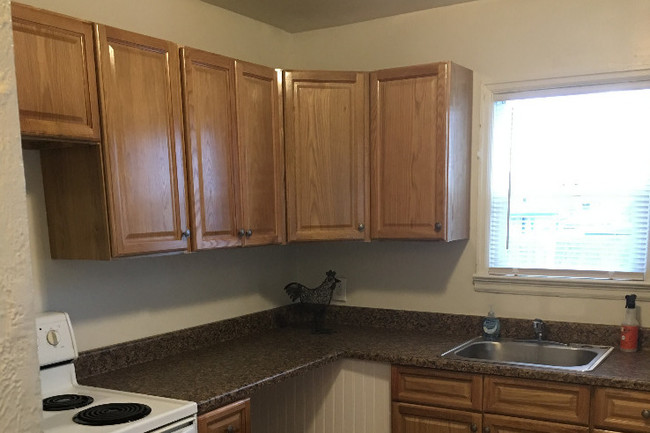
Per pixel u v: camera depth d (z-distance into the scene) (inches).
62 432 58.5
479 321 105.0
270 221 96.7
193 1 97.9
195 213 81.7
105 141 68.3
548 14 96.5
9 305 16.9
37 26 60.6
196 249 82.3
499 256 104.7
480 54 102.9
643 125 91.5
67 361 74.2
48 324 71.9
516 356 98.5
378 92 99.2
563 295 97.8
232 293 108.0
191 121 80.6
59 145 69.4
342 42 117.5
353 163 101.2
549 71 97.2
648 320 91.4
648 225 91.5
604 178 95.0
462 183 101.2
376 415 94.0
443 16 105.9
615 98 93.4
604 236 95.4
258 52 113.9
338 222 101.6
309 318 122.1
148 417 62.4
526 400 81.1
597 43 93.2
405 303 113.7
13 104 17.0
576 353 92.7
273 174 96.9
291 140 98.5
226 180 87.4
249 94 91.2
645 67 89.9
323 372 98.9
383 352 93.3
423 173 96.1
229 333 105.3
